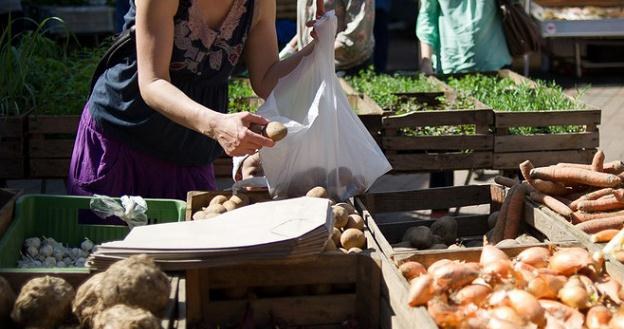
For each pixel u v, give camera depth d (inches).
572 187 125.0
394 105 214.8
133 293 85.3
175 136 124.7
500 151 191.0
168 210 122.0
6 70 198.1
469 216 136.0
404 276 97.9
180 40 117.3
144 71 113.0
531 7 354.3
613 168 125.0
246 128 105.7
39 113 193.8
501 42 250.5
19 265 115.7
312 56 124.4
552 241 114.5
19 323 87.0
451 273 91.9
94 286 87.2
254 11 123.0
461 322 86.4
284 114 125.9
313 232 96.3
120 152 126.1
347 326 101.3
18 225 117.6
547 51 398.9
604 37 387.2
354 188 125.8
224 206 115.9
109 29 364.5
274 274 100.5
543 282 93.4
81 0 372.8
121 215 119.6
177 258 93.9
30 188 253.1
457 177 266.4
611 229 113.5
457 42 249.4
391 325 96.1
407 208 136.1
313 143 120.0
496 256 98.7
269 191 120.7
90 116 127.6
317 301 102.0
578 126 195.0
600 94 355.9
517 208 124.8
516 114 189.2
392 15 523.5
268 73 128.8
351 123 125.4
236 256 94.2
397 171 191.5
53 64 215.8
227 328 100.7
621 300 94.3
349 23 234.8
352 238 106.9
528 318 87.1
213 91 126.6
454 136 190.1
